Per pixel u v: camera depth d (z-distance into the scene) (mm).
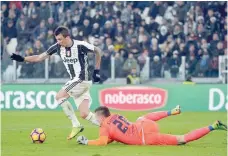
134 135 28969
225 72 61469
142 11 69000
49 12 67688
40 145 30469
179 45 64312
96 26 66750
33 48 64938
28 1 67750
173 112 30062
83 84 32469
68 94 32500
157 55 63844
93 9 68312
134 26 67062
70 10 68188
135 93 57156
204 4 67938
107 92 57156
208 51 64250
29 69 60375
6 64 60688
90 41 65938
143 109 57188
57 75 60438
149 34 67000
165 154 26422
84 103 32688
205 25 66688
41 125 43656
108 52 62688
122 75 61156
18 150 28453
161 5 68562
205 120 49000
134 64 60906
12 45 65812
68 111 32406
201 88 57688
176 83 60031
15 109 58250
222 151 28141
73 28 67000
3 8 67000
